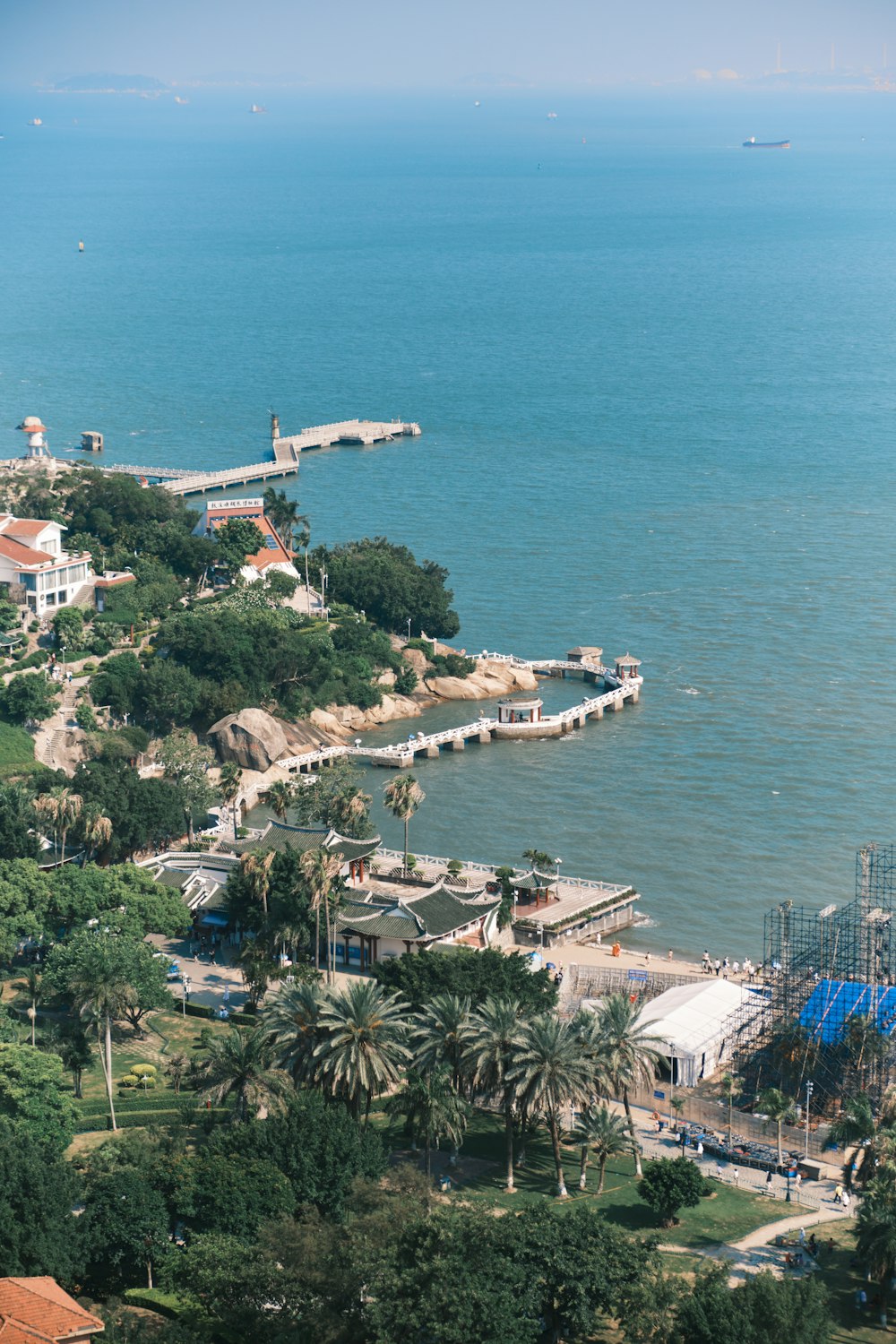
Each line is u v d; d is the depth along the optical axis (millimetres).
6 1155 138375
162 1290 135500
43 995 194250
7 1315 118062
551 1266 128375
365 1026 155875
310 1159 144625
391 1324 121375
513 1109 159000
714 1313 125500
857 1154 168250
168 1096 174875
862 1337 136750
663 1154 169250
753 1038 190750
